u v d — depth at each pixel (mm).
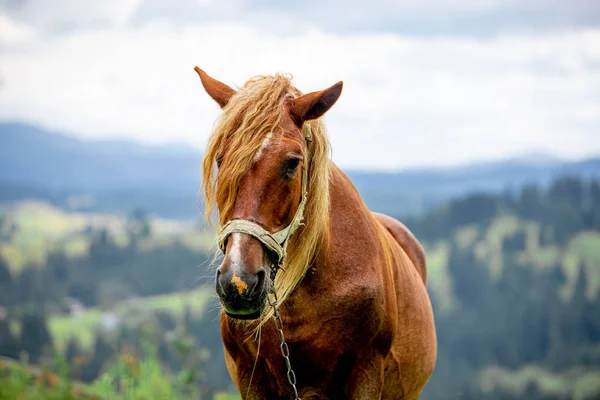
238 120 3838
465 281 110750
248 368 4422
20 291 90125
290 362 4230
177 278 99562
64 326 74250
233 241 3641
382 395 4820
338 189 4387
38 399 7078
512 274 113250
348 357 4230
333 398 4340
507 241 131000
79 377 8562
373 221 4637
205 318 58625
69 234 166000
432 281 114938
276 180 3713
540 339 96625
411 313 4930
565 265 126125
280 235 3797
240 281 3555
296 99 3967
